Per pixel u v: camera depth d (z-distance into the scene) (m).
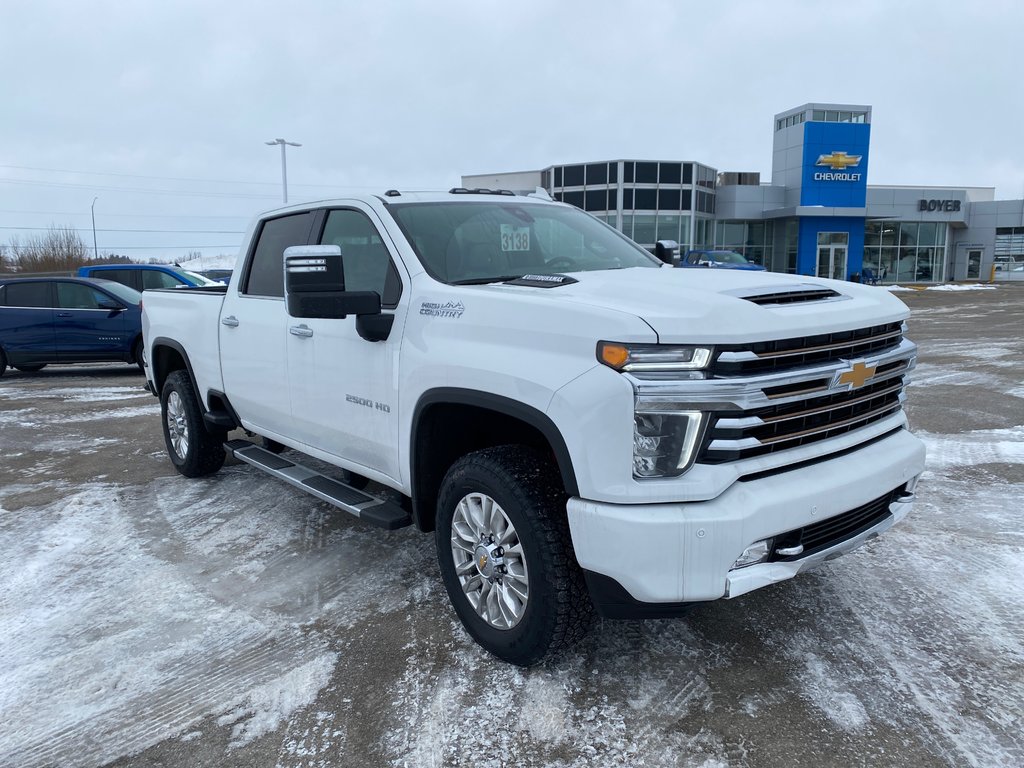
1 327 11.95
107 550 4.48
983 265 50.09
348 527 4.77
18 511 5.23
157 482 5.84
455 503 3.19
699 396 2.45
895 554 4.11
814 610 3.51
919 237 43.78
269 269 4.57
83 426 8.05
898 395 3.27
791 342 2.65
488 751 2.61
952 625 3.35
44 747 2.71
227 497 5.42
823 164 39.00
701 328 2.47
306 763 2.58
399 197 3.87
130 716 2.87
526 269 3.73
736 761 2.52
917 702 2.81
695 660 3.12
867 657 3.12
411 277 3.44
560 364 2.65
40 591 3.95
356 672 3.12
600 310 2.61
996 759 2.50
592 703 2.85
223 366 4.92
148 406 9.25
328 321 3.84
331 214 4.11
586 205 37.69
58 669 3.20
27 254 53.75
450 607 3.66
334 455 4.06
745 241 42.50
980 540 4.27
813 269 40.16
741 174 41.72
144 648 3.35
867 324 2.90
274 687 3.03
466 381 2.98
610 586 2.59
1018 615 3.43
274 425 4.57
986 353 12.11
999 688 2.88
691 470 2.51
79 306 12.11
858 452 2.97
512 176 40.06
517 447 3.04
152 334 5.89
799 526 2.62
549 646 2.88
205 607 3.73
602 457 2.53
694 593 2.49
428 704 2.88
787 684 2.94
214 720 2.83
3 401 9.78
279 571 4.13
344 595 3.82
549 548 2.78
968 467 5.66
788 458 2.68
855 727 2.67
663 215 37.31
